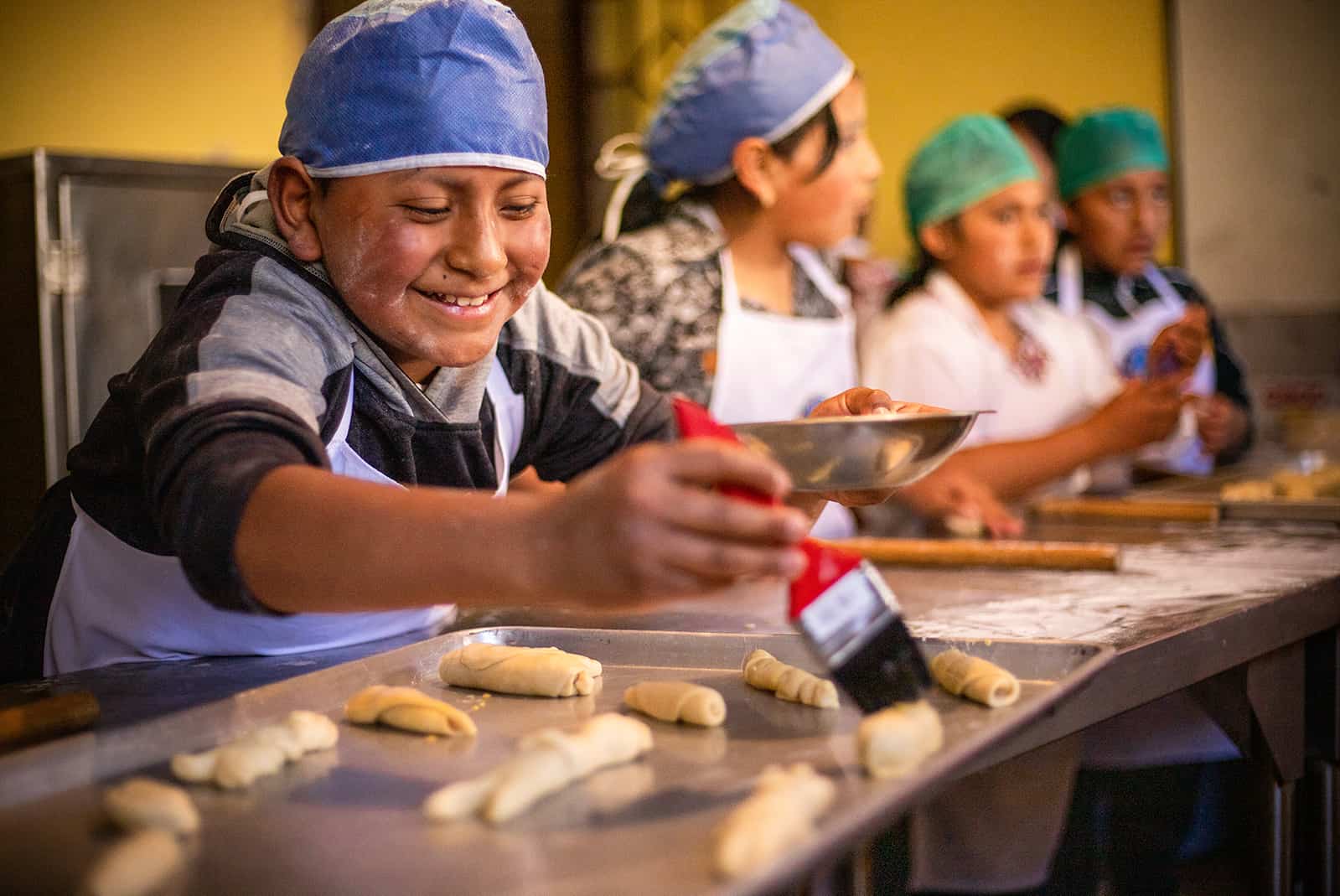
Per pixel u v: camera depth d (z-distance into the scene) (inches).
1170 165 144.3
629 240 82.0
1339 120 137.3
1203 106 142.2
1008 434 107.7
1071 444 86.8
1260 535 75.3
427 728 33.4
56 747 29.5
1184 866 46.7
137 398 36.4
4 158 78.5
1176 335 87.0
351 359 40.5
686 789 28.5
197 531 29.8
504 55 39.5
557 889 23.3
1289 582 56.5
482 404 46.8
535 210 41.2
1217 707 49.3
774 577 25.5
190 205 82.6
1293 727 54.6
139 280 80.4
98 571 43.3
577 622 49.1
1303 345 141.4
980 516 77.7
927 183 103.4
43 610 44.3
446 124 38.0
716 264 81.3
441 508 28.0
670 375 79.3
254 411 31.9
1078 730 36.9
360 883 23.9
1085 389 116.4
